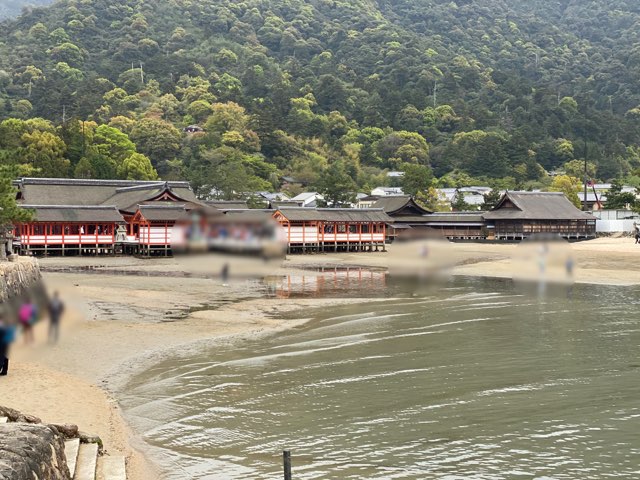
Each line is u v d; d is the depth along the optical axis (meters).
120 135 152.00
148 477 14.93
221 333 32.66
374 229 94.31
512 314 36.88
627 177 181.38
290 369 24.77
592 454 15.61
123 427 18.50
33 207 78.31
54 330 31.88
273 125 184.25
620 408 18.95
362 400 20.42
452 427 17.72
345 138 196.62
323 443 16.86
